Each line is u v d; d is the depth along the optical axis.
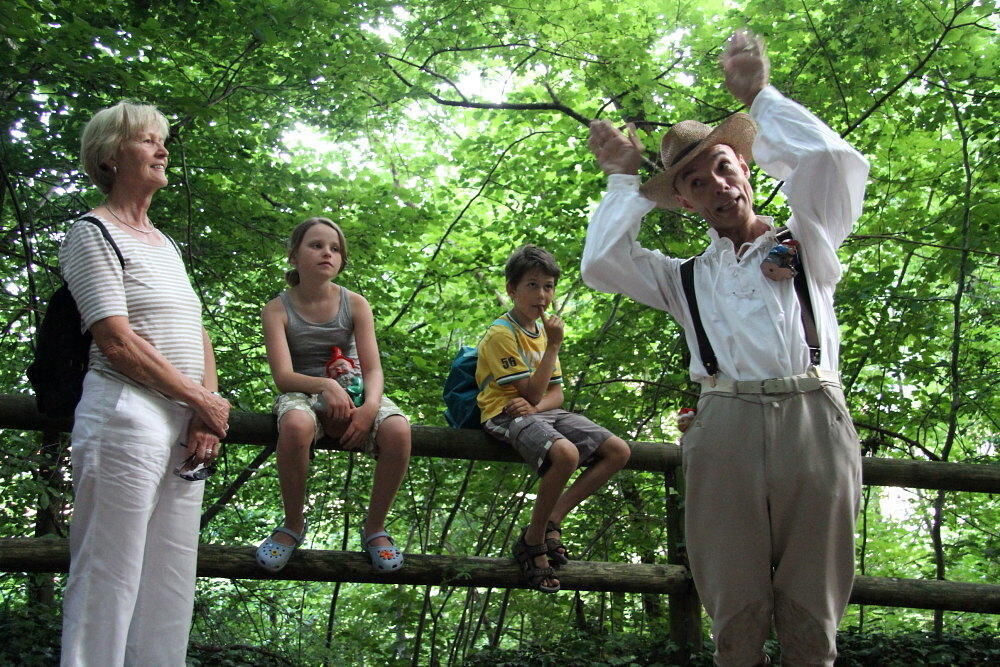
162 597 2.49
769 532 2.19
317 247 3.13
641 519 4.95
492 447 3.36
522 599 4.84
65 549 2.95
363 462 4.77
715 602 2.23
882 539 6.64
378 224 5.84
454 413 3.45
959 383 5.14
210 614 3.96
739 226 2.35
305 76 5.41
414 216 5.91
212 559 3.06
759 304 2.21
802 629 2.18
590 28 5.55
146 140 2.54
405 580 3.20
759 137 2.29
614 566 3.42
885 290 5.38
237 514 5.13
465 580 3.23
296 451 2.91
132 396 2.33
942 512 5.30
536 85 6.71
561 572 3.35
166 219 5.26
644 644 3.74
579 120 6.27
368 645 4.94
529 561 3.24
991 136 5.33
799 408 2.14
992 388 5.22
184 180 4.67
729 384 2.20
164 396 2.42
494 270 6.41
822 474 2.12
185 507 2.54
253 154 5.64
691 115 5.86
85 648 2.19
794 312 2.20
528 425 3.20
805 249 2.22
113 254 2.38
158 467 2.35
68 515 3.96
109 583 2.23
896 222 5.54
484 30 6.13
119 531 2.25
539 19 5.52
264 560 3.02
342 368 3.12
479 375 3.40
